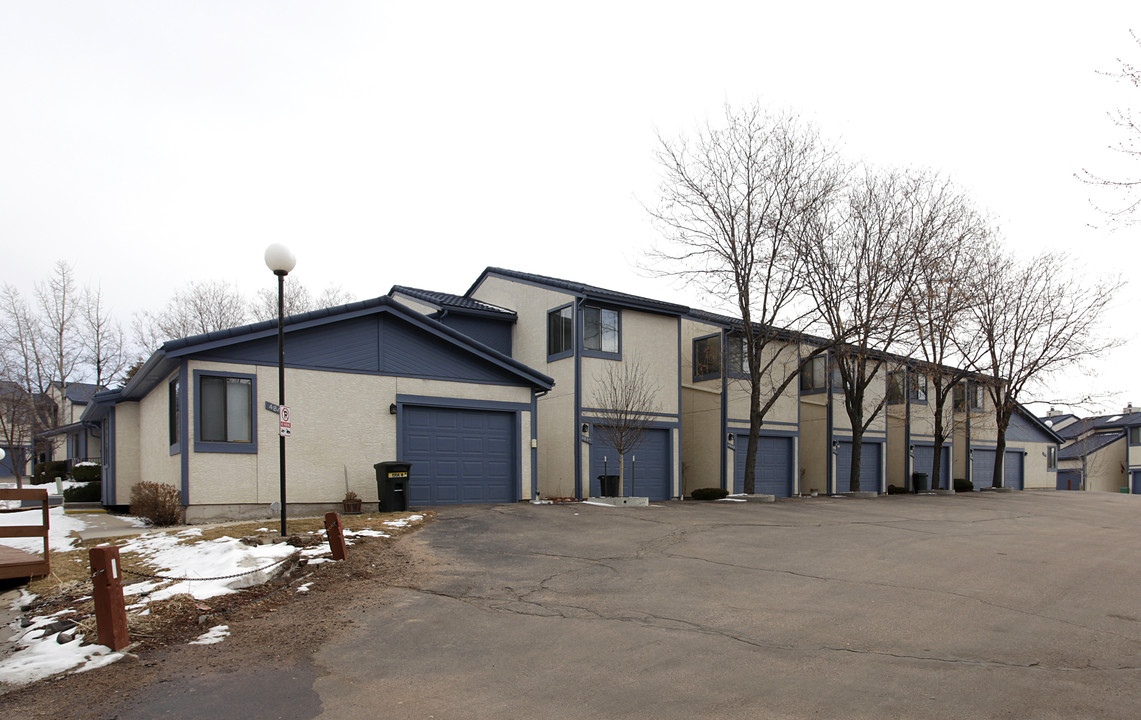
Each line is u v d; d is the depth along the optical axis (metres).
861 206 22.98
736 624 6.96
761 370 24.36
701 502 20.77
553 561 9.93
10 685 5.75
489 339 23.34
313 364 15.11
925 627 6.83
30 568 9.62
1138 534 13.77
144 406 18.98
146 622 7.13
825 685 5.35
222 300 39.81
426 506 15.97
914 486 31.45
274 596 8.11
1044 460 42.72
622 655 6.13
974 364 28.83
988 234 28.59
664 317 22.78
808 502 21.16
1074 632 6.66
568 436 20.69
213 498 13.73
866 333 22.64
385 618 7.33
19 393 32.88
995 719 4.70
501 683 5.56
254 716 5.03
